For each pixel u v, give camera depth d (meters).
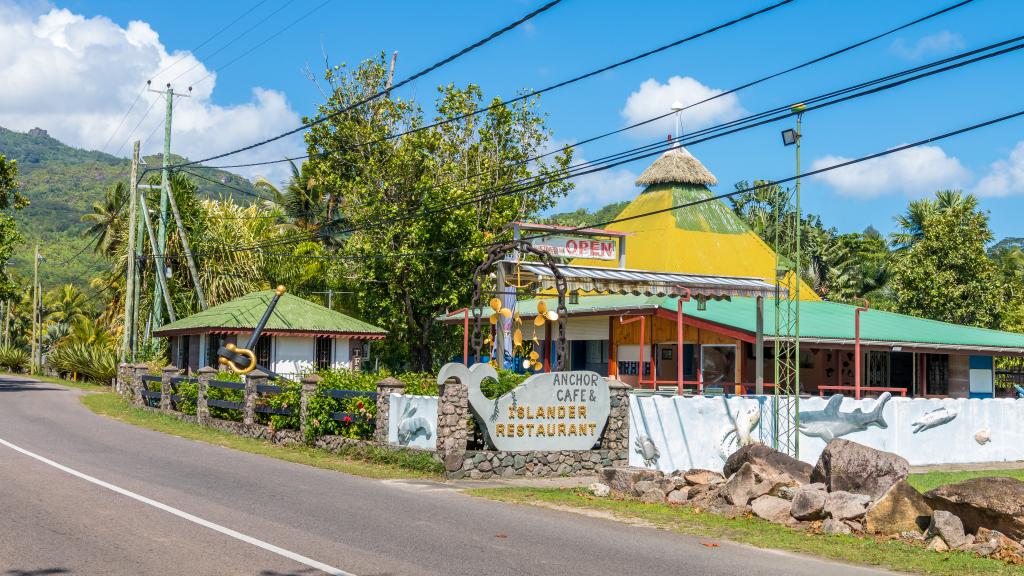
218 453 17.94
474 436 17.19
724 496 12.56
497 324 23.55
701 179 35.56
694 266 33.34
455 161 40.16
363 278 36.06
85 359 45.34
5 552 8.51
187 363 34.69
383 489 13.86
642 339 24.53
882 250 61.50
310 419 19.16
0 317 84.88
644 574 8.41
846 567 9.08
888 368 29.70
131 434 20.98
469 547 9.43
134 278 36.09
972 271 43.41
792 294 31.80
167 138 36.31
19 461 15.22
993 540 9.91
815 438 19.67
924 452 21.02
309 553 8.80
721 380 25.75
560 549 9.50
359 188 38.19
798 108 14.29
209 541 9.21
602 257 25.59
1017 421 22.48
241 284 41.22
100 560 8.27
